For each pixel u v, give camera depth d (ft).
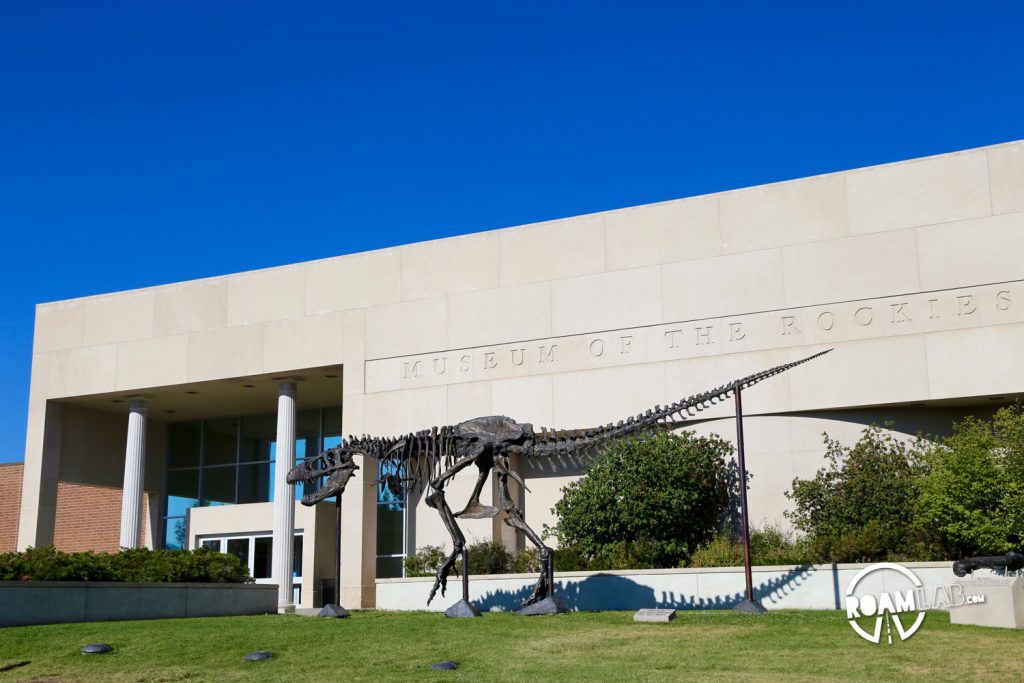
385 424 95.96
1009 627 49.19
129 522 107.96
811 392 80.84
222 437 124.98
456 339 94.84
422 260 98.27
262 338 103.35
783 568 65.26
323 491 66.69
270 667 44.47
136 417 111.04
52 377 111.55
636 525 77.25
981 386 76.07
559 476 90.48
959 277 78.28
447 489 91.97
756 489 81.20
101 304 111.55
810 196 84.02
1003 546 61.26
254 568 109.60
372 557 95.66
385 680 40.81
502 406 91.30
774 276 83.87
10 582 57.26
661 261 88.02
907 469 74.54
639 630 51.80
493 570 80.89
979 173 79.30
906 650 43.96
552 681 39.60
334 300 101.30
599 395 87.61
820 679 38.70
